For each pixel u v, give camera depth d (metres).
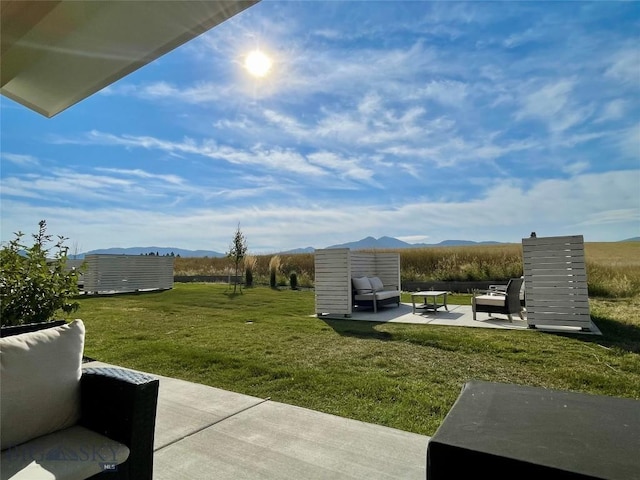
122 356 4.26
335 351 4.42
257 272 16.95
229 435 2.27
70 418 1.57
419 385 3.21
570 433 0.98
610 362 3.81
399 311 7.89
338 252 7.22
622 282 9.06
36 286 3.42
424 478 1.80
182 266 20.52
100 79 2.99
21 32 2.41
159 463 1.96
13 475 1.21
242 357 4.18
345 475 1.84
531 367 3.70
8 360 1.45
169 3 2.12
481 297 6.55
